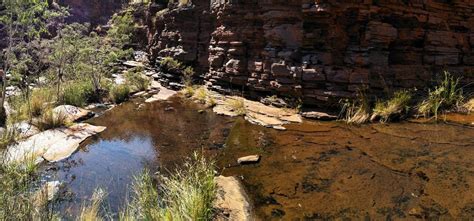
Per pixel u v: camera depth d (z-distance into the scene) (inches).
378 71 299.4
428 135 236.5
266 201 164.6
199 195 148.8
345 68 301.7
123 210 157.9
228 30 392.2
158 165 216.2
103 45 597.0
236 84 384.8
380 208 152.1
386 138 236.8
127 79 498.0
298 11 317.1
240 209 158.1
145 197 154.0
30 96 365.1
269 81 339.3
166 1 645.9
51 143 257.1
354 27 306.8
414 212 146.8
